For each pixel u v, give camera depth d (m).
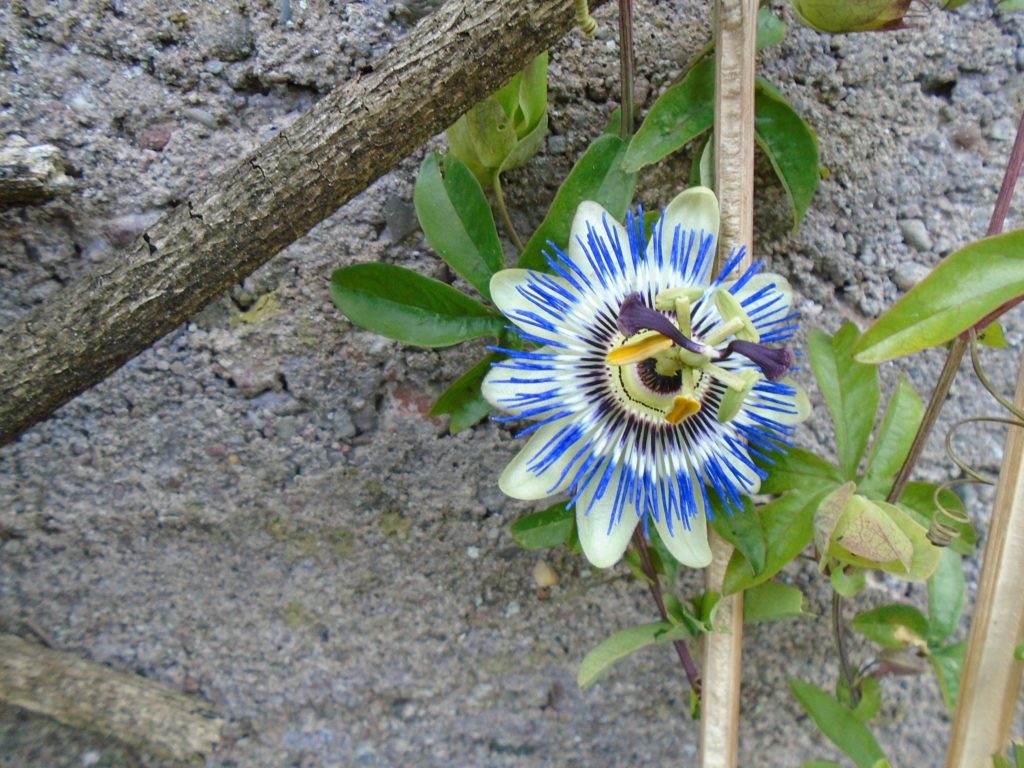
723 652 0.21
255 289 0.22
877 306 0.24
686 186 0.23
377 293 0.20
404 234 0.22
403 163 0.22
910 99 0.23
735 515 0.19
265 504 0.24
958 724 0.20
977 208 0.24
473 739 0.27
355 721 0.27
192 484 0.24
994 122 0.24
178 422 0.23
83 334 0.17
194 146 0.21
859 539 0.17
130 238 0.22
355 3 0.21
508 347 0.20
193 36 0.21
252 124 0.22
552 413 0.18
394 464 0.24
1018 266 0.15
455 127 0.19
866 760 0.22
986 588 0.19
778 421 0.19
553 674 0.27
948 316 0.15
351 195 0.17
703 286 0.18
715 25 0.19
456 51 0.16
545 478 0.18
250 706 0.26
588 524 0.18
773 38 0.21
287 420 0.24
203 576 0.25
